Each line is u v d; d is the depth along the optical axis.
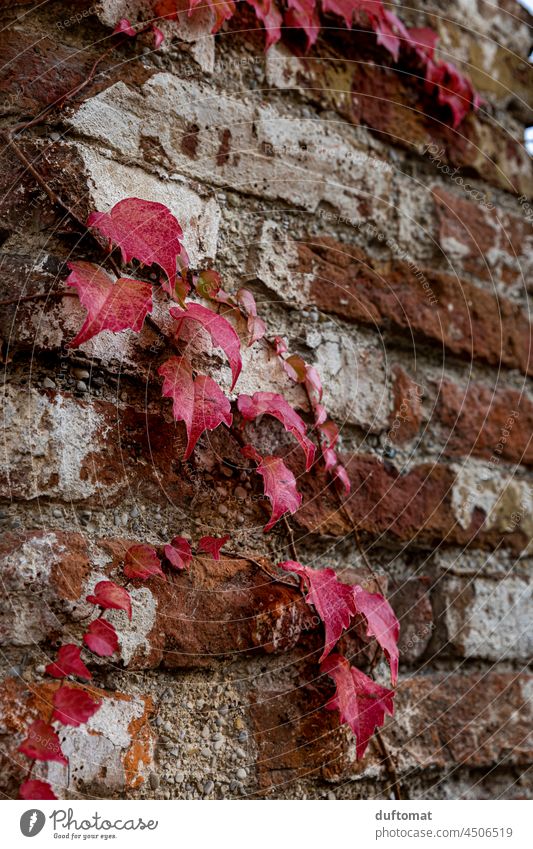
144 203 0.99
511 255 1.27
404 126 1.20
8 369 0.97
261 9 1.10
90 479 0.99
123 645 0.97
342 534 1.09
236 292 1.07
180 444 1.03
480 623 1.16
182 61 1.07
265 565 1.04
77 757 0.95
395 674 1.05
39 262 0.98
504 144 1.29
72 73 1.02
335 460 1.08
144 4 1.05
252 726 1.01
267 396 1.05
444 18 1.26
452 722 1.12
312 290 1.11
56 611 0.96
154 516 1.01
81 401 0.99
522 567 1.21
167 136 1.05
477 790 1.12
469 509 1.17
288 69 1.13
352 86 1.17
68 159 1.00
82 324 0.99
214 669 1.01
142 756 0.97
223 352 1.05
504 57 1.32
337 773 1.04
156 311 1.02
